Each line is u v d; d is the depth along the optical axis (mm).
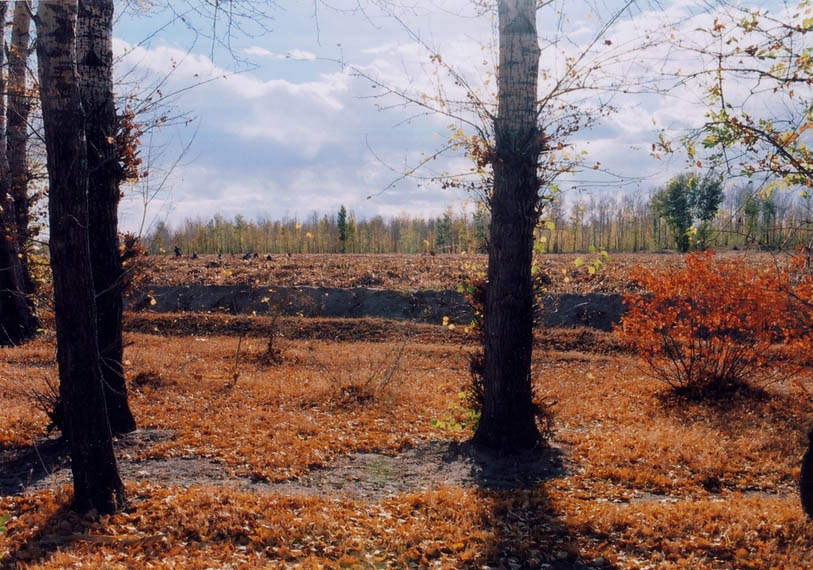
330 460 8453
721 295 12734
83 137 5867
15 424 9391
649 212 72438
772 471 8227
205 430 9625
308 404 11953
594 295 26422
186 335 24078
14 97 11250
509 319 8648
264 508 6379
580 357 19734
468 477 7805
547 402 12461
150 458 8305
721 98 5863
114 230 8969
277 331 23516
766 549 5422
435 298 29438
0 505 6504
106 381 8719
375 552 5512
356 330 24516
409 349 20844
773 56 5719
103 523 5855
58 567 4992
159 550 5453
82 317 5965
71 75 5707
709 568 5188
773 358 12836
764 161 5859
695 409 11930
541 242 9406
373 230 95188
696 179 6215
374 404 11961
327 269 38406
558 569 5316
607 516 6184
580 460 8492
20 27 16109
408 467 8281
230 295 31969
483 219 10273
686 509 6398
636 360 19094
